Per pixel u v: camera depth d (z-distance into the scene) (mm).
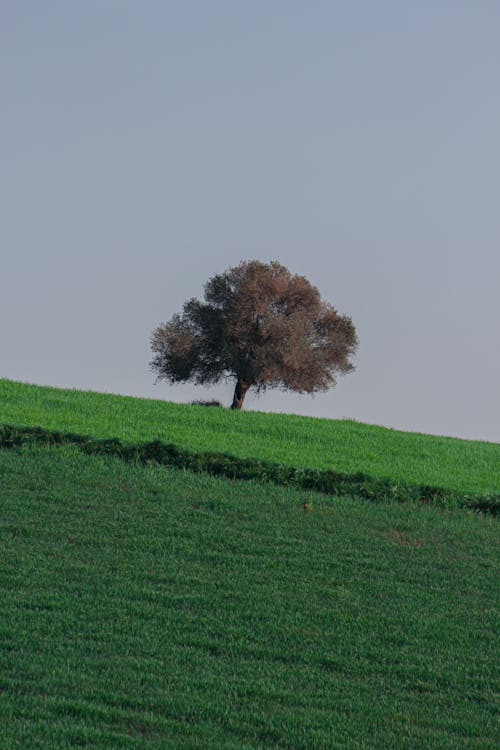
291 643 33188
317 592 39062
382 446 83438
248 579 39875
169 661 30344
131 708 26516
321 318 149625
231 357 143250
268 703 27859
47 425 73250
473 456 84188
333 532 48469
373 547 46375
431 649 33844
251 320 145375
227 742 24750
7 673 27859
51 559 39875
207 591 37906
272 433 83688
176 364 147375
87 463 56938
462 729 27375
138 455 59219
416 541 48406
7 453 57375
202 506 50812
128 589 36969
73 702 26062
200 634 33125
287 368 144250
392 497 56969
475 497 58656
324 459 72625
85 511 47531
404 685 30422
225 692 28359
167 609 35250
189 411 90562
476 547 48250
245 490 54938
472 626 36469
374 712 28000
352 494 56875
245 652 32031
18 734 23812
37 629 31844
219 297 147375
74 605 34562
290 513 51156
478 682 31062
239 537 45750
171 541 44062
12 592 35312
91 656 29969
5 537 42344
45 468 54906
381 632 35062
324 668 31484
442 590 40625
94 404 87125
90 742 23953
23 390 90438
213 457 60062
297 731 25953
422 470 73375
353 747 25297
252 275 146000
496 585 42031
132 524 46062
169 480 55156
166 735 24906
